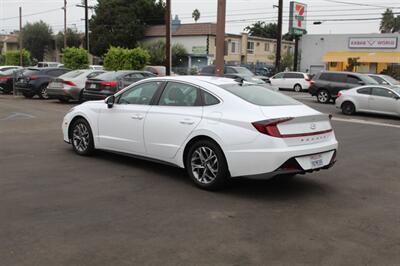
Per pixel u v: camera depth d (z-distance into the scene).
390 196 6.45
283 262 4.17
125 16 63.09
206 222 5.14
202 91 6.71
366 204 6.02
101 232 4.77
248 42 67.31
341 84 23.66
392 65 47.62
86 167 7.56
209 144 6.34
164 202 5.84
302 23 49.66
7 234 4.67
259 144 5.90
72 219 5.14
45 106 17.92
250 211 5.58
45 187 6.36
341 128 14.23
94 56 65.81
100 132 8.00
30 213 5.30
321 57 52.78
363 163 8.72
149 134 7.12
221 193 6.32
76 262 4.07
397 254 4.41
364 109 18.55
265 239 4.70
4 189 6.22
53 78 20.06
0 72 25.28
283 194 6.36
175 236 4.71
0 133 11.06
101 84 17.16
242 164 6.04
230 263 4.12
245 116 6.11
